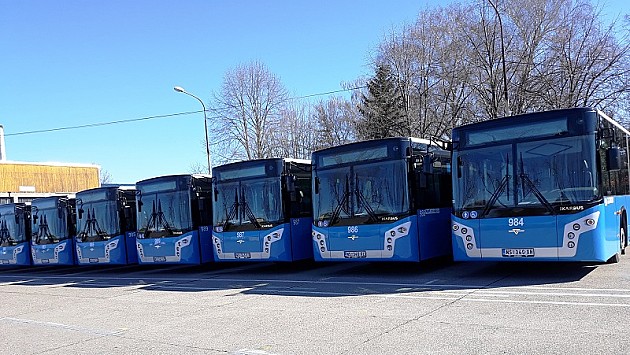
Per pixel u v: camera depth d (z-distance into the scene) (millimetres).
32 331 9586
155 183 17438
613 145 10984
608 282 10102
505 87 26109
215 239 15703
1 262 23391
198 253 16688
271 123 55469
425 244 12797
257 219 14961
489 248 10914
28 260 22578
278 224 14664
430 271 13625
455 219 11406
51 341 8539
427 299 9680
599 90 31938
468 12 35812
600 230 9953
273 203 14812
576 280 10594
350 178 13180
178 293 13023
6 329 10023
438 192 13891
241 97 54844
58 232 21000
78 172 41312
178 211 16859
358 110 50719
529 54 33125
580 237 9977
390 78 43750
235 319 9070
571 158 10227
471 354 6090
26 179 37469
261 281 14141
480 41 34750
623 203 12453
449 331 7195
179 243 16672
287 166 15070
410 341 6824
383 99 44469
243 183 15359
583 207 10000
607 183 10695
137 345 7719
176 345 7527
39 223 21672
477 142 11273
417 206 12625
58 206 21031
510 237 10656
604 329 6785
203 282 14961
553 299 8859
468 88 37562
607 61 31734
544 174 10445
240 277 15484
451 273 13023
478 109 37000
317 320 8484
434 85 39875
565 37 32844
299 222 15148
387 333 7312
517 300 9000
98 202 19312
